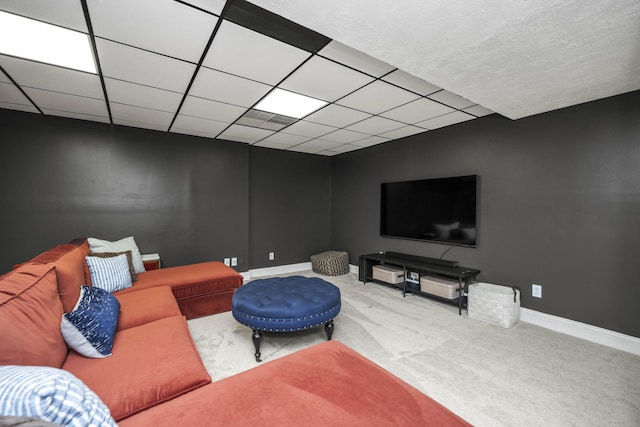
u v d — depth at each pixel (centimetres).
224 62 194
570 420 146
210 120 324
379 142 432
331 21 132
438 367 196
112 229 343
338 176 529
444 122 331
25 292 119
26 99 261
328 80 221
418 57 162
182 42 170
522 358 207
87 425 69
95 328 137
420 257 373
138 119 321
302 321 206
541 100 230
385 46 151
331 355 128
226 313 295
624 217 222
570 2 116
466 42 146
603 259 232
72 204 320
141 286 253
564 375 186
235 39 168
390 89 238
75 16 146
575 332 244
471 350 219
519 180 283
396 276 373
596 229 236
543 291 266
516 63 169
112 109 288
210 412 91
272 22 152
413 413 90
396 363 201
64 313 144
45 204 307
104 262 236
